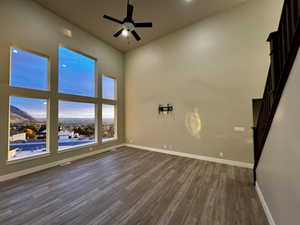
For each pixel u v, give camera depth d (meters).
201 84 4.04
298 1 1.09
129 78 5.91
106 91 5.43
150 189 2.43
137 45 5.47
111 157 4.30
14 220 1.71
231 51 3.56
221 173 3.07
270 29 3.12
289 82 1.21
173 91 4.62
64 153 3.87
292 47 1.12
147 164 3.67
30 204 2.03
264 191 1.93
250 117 3.35
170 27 4.36
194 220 1.71
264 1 3.17
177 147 4.52
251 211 1.87
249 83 3.36
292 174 1.13
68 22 4.04
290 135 1.18
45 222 1.68
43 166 3.39
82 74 4.54
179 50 4.47
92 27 4.36
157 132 5.02
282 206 1.32
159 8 3.57
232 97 3.56
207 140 3.94
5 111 2.87
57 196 2.23
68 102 4.18
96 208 1.94
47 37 3.55
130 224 1.65
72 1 3.34
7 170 2.84
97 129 4.91
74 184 2.61
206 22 3.93
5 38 2.87
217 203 2.04
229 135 3.61
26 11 3.17
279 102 1.46
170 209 1.91
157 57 5.02
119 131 5.84
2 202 2.07
